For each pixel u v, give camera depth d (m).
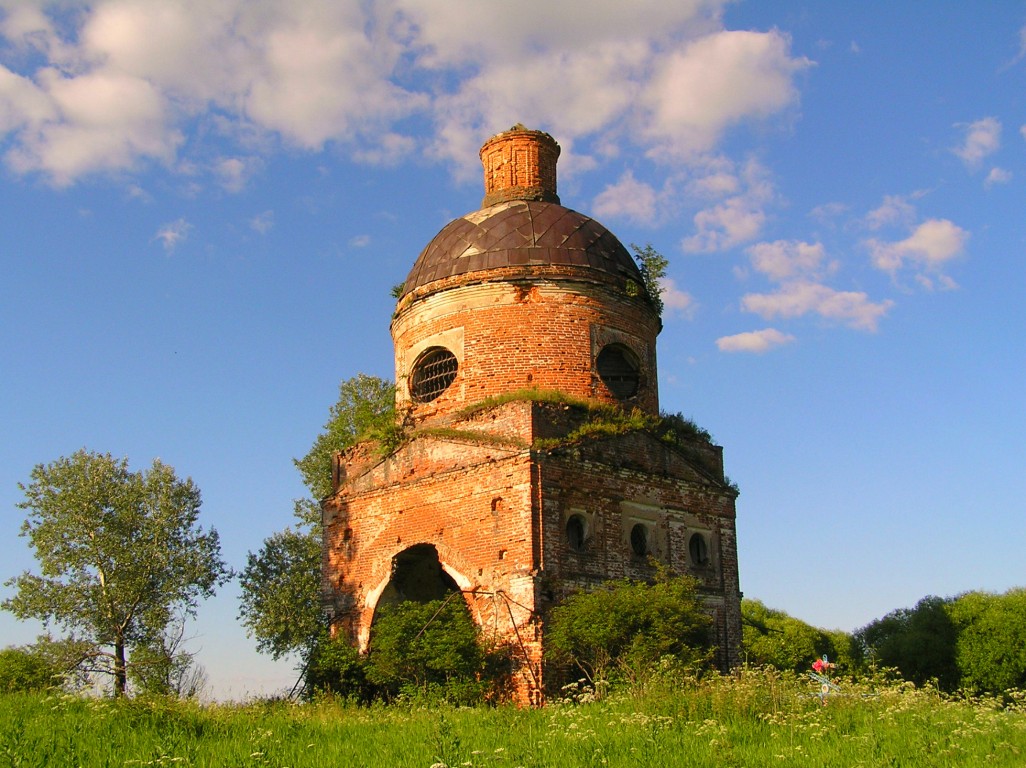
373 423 29.11
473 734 15.83
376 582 27.23
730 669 27.14
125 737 14.49
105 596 36.84
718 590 27.78
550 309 27.55
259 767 12.50
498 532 24.53
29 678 29.72
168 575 38.56
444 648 23.17
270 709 20.41
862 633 48.75
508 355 27.22
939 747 14.26
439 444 26.58
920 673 39.53
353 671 25.48
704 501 28.27
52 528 37.47
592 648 22.73
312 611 41.09
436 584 27.91
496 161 31.16
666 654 21.91
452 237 29.28
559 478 24.81
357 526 28.23
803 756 13.41
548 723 16.70
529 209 29.39
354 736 15.77
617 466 26.09
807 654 43.31
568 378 27.19
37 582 37.19
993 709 19.45
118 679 33.81
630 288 28.75
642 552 26.30
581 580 24.44
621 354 28.97
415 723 17.53
